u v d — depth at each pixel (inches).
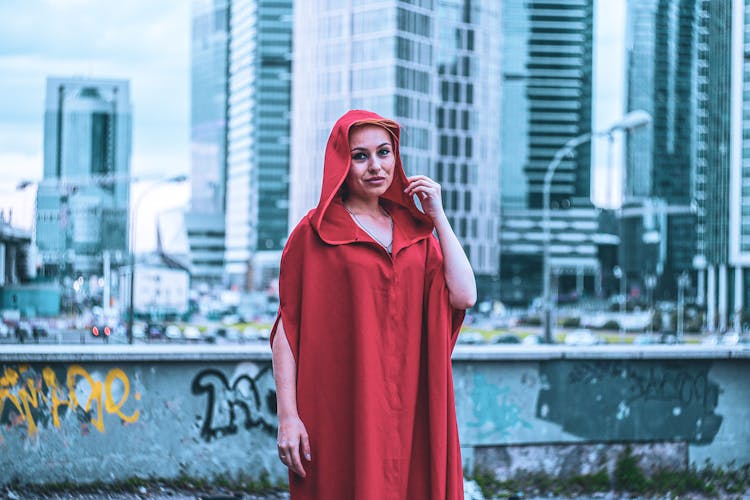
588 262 6712.6
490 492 297.7
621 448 329.1
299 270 104.4
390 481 100.3
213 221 7598.4
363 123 103.3
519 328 3444.9
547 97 7401.6
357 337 100.0
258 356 309.0
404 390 101.7
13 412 291.4
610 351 327.9
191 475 302.0
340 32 5162.4
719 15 4439.0
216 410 305.6
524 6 7440.9
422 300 104.2
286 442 100.9
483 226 5280.5
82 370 295.7
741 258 4136.3
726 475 334.6
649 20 7057.1
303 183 5462.6
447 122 5162.4
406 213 107.4
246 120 7859.3
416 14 5007.4
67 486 292.0
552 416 323.9
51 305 3597.4
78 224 5708.7
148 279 3041.3
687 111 7032.5
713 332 3486.7
